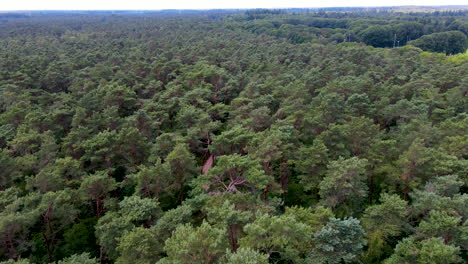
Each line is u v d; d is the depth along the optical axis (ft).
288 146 117.70
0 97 203.41
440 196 91.97
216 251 70.23
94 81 239.30
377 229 91.61
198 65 254.88
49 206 101.55
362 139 124.57
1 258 97.96
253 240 74.43
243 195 96.48
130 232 82.94
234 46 368.68
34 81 238.48
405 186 111.04
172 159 115.44
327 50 332.60
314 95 210.79
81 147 136.98
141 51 337.72
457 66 242.78
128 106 195.62
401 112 154.10
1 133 153.28
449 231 80.38
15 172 128.57
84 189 108.88
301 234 74.02
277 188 112.16
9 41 424.05
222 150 128.77
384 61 281.13
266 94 193.06
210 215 88.22
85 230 112.16
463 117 142.82
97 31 577.02
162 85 241.76
